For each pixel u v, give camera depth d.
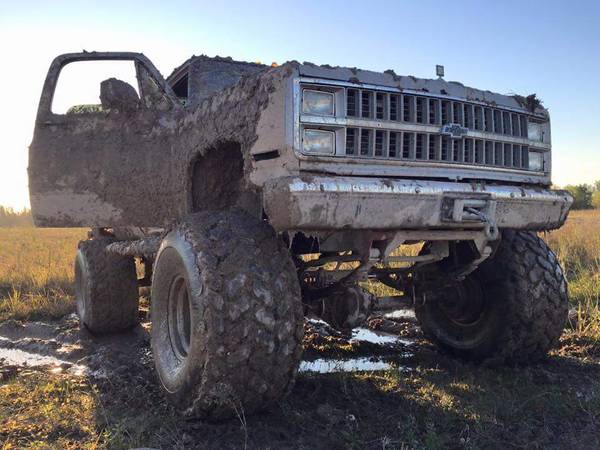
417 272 4.64
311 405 3.60
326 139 3.25
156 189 4.63
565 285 4.51
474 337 4.70
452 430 3.22
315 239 4.01
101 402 3.78
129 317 6.09
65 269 10.27
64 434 3.25
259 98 3.37
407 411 3.49
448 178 3.66
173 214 4.43
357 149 3.33
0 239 22.86
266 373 3.13
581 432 3.21
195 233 3.32
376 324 6.40
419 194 3.35
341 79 3.30
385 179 3.31
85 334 6.16
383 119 3.43
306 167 3.16
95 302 5.93
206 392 3.08
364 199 3.17
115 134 5.01
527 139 4.14
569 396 3.72
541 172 4.24
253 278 3.15
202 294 3.11
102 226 5.08
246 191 3.81
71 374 4.62
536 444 3.03
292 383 3.26
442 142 3.69
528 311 4.34
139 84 4.93
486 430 3.20
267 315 3.12
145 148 4.75
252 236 3.32
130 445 3.00
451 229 3.78
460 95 3.77
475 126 3.86
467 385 4.01
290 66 3.17
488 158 3.93
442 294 4.81
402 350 5.25
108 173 5.00
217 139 3.78
